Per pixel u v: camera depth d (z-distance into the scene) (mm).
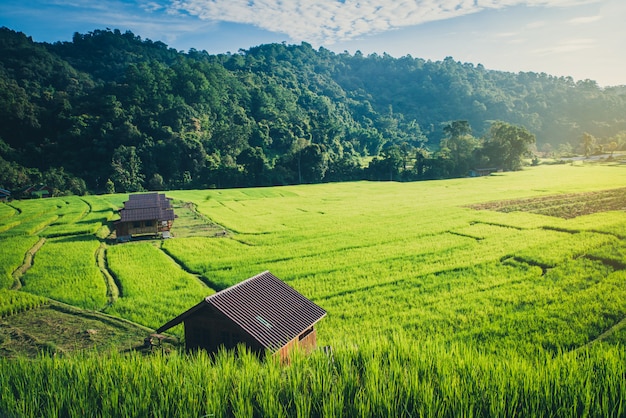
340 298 26891
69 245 46281
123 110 132250
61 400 10344
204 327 16922
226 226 55656
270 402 9758
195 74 160500
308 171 120188
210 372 11648
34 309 27062
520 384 10258
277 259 37312
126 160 114250
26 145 119188
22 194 93625
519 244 37188
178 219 63156
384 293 27469
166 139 126438
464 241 39938
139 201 61344
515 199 63500
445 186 91750
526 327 20953
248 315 16547
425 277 30062
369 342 14156
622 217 45625
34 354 20859
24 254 42031
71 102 143000
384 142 186500
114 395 10336
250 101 180250
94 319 25203
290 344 16297
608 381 9984
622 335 19266
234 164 121250
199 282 32531
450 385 10180
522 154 121562
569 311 22500
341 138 177875
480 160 123812
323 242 43031
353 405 9688
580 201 57000
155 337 21125
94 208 73625
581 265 30312
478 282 28516
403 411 9453
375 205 68188
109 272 36562
